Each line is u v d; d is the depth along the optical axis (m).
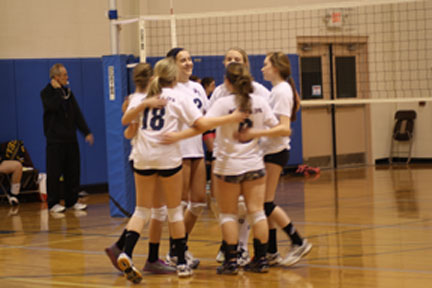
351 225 7.71
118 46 9.46
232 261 5.41
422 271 5.29
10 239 7.69
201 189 5.80
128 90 9.42
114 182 9.38
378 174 13.87
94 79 12.59
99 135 12.65
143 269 5.71
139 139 5.35
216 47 13.74
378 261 5.73
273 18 14.53
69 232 8.11
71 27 12.62
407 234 7.03
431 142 16.39
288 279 5.18
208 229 7.83
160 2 13.30
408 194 10.45
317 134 15.48
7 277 5.61
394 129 16.77
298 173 14.42
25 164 11.71
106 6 12.96
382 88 16.34
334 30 15.51
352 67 16.03
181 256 5.44
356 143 16.31
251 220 5.41
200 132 5.23
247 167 5.25
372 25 16.16
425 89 16.19
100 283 5.30
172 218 5.42
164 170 5.27
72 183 10.38
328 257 5.97
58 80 10.14
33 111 12.09
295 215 8.67
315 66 15.38
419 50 16.20
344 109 16.00
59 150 10.20
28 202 11.65
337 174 14.16
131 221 5.34
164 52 13.27
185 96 5.33
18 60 11.94
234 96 5.27
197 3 13.62
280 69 5.59
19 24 12.12
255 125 5.32
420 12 16.11
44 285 5.26
